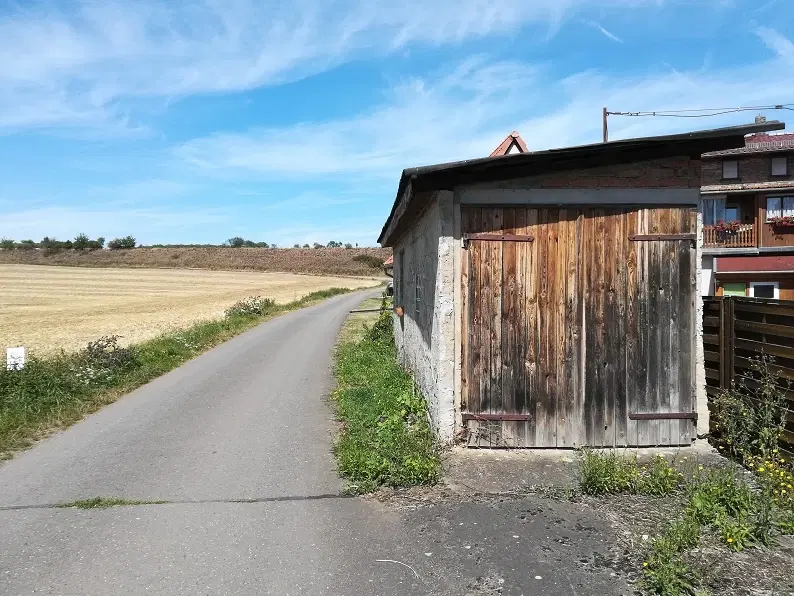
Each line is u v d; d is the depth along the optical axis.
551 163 5.71
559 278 5.80
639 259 5.82
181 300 43.88
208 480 5.36
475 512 4.42
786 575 3.42
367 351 13.16
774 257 22.47
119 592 3.45
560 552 3.77
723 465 5.27
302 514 4.53
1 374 8.70
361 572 3.62
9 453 6.30
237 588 3.47
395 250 13.92
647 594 3.28
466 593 3.35
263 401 8.82
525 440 5.82
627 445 5.86
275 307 31.27
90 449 6.43
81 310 35.38
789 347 4.83
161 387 10.03
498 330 5.79
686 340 5.88
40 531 4.31
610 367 5.84
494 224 5.75
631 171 5.80
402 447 5.40
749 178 23.42
